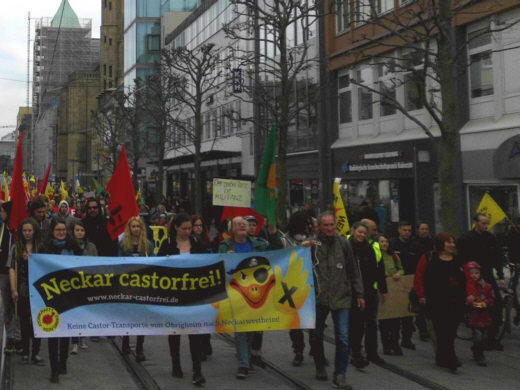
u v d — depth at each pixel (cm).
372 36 2073
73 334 640
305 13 1661
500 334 821
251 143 3216
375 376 688
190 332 657
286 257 673
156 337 918
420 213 1858
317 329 672
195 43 4181
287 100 1659
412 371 707
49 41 11212
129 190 819
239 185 781
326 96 2362
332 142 2364
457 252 824
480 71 1661
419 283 730
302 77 2528
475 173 1642
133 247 747
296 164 2622
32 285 636
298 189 2625
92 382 652
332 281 650
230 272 671
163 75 2816
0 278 761
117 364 737
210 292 666
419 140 1862
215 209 1788
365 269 738
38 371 692
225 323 664
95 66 10431
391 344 805
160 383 649
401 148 1947
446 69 1012
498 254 845
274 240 745
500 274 903
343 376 634
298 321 667
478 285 751
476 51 1659
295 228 755
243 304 668
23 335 727
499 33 1570
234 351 820
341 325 643
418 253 870
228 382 657
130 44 5488
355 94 2233
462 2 1617
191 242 716
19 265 704
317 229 699
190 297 663
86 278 649
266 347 841
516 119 1527
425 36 1075
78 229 801
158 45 5331
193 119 3994
